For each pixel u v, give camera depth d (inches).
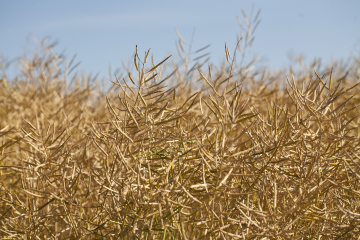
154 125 72.8
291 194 68.5
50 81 140.2
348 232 67.6
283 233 61.4
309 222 71.2
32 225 73.0
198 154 71.8
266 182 71.4
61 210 84.3
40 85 138.7
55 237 74.5
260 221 65.7
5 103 136.1
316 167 68.0
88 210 81.0
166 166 72.5
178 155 73.0
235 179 73.5
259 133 75.1
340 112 74.3
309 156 70.4
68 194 72.4
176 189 65.2
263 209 67.2
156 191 67.4
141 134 73.1
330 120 70.3
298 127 72.1
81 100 134.2
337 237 68.6
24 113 131.1
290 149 72.5
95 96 141.7
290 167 71.9
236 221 63.6
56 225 80.7
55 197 70.2
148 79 71.8
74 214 73.7
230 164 70.2
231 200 71.5
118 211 70.1
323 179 69.7
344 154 71.2
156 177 69.0
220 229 62.4
